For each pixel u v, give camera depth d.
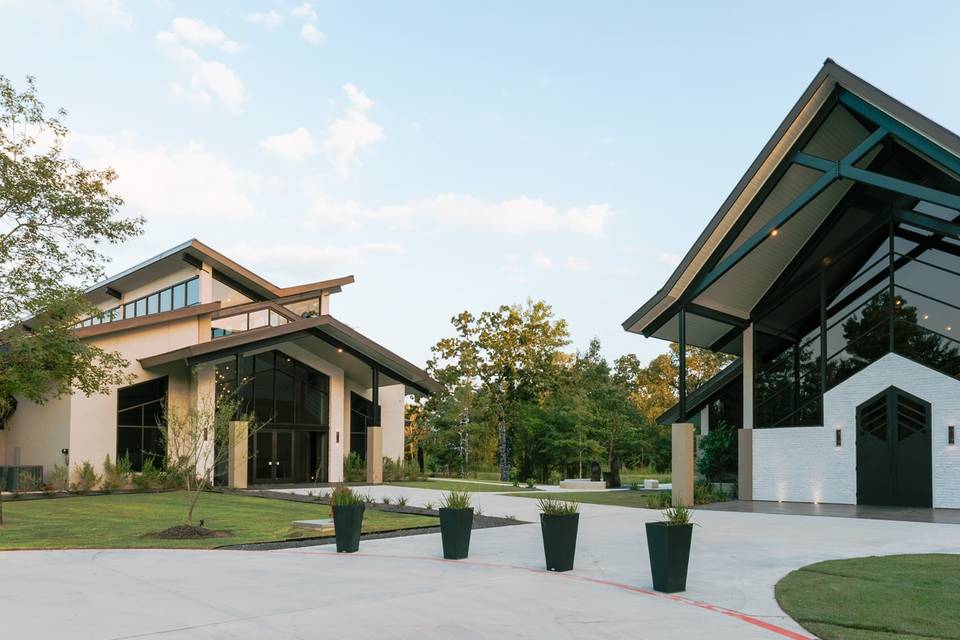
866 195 21.36
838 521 16.62
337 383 34.09
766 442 22.97
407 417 55.91
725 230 20.83
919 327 20.20
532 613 7.46
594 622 7.09
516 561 10.92
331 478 33.31
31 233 18.94
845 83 18.03
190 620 7.08
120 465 27.11
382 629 6.79
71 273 19.33
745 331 24.17
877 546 12.41
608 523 16.41
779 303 23.41
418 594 8.38
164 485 27.75
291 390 32.78
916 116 17.22
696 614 7.44
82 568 10.18
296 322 29.70
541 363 49.50
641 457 51.81
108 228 19.66
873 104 17.80
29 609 7.52
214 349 27.98
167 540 13.62
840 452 21.34
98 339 27.42
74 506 21.09
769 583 9.09
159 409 29.06
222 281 35.50
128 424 28.17
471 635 6.61
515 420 48.91
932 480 19.56
